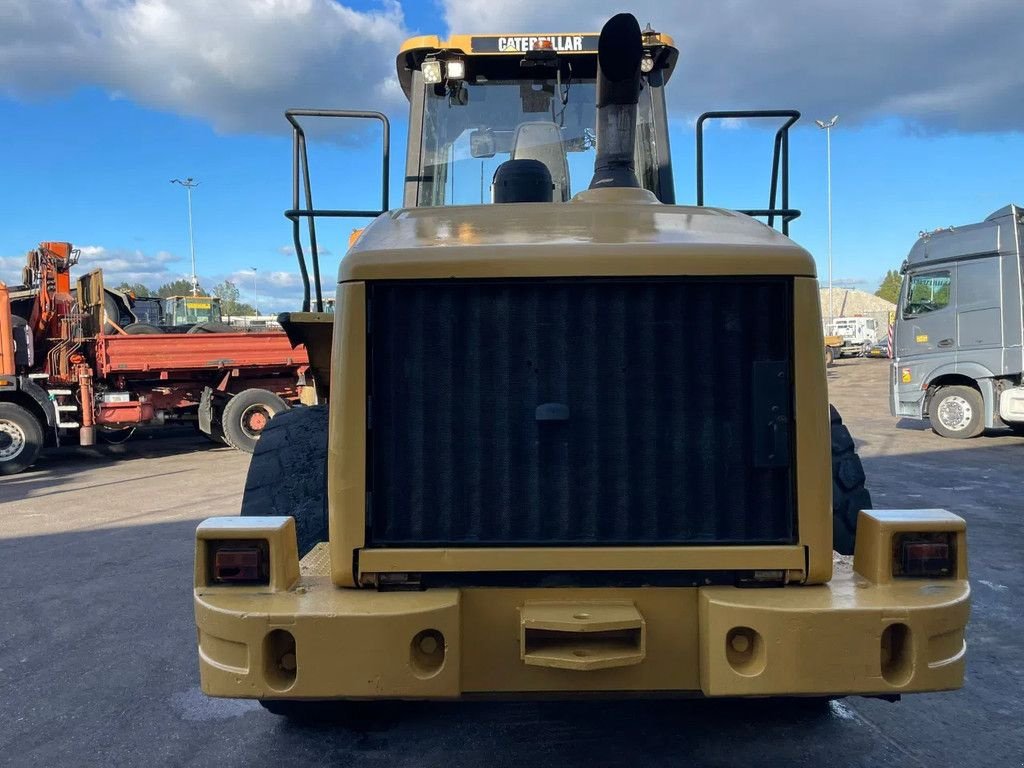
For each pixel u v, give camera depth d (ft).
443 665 7.49
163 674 12.76
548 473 7.91
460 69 14.40
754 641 7.48
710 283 7.78
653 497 7.89
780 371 7.79
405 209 10.07
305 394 41.65
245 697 7.41
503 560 7.84
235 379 40.91
